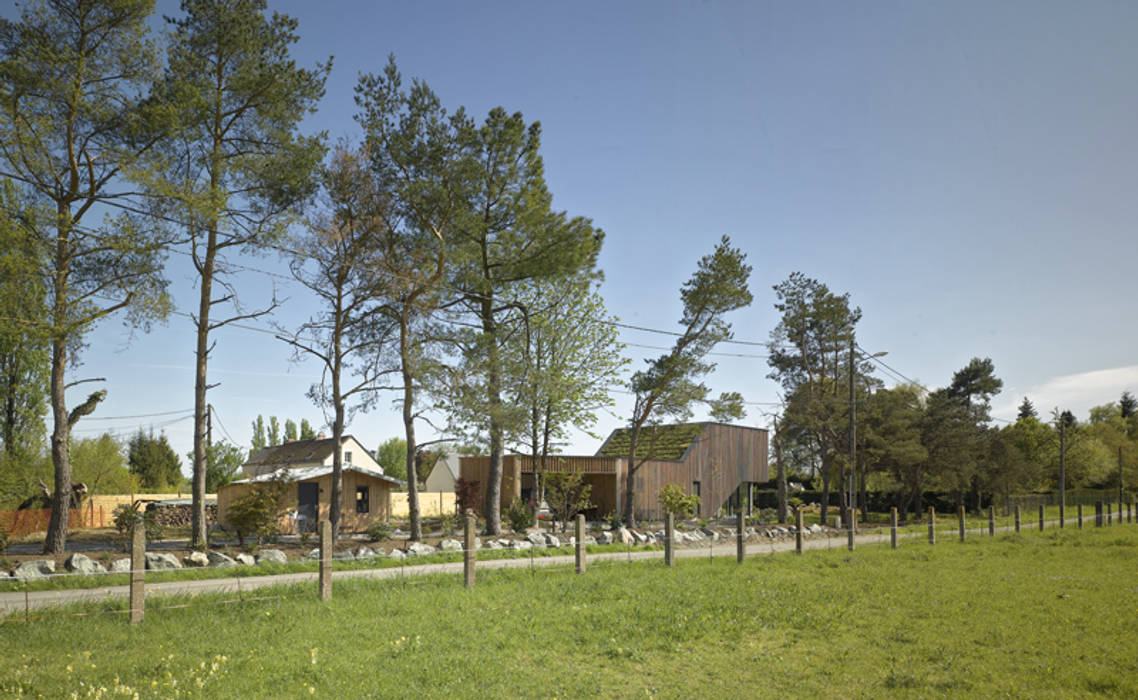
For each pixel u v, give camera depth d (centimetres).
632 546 2617
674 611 1187
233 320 2175
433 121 2488
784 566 1884
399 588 1436
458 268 2681
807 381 4338
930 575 1645
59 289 1833
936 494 5984
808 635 1028
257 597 1298
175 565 1850
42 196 1866
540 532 2844
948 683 781
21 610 1193
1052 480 7106
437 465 6378
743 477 4806
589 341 3538
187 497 4534
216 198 1914
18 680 761
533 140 2711
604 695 754
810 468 5262
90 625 1056
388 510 3444
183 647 934
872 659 889
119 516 2023
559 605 1262
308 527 3141
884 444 4456
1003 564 1875
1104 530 3178
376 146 2506
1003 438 5459
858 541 2894
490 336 2536
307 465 4031
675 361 3331
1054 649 922
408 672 818
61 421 1884
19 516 2666
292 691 748
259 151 2159
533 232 2767
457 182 2502
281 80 2138
